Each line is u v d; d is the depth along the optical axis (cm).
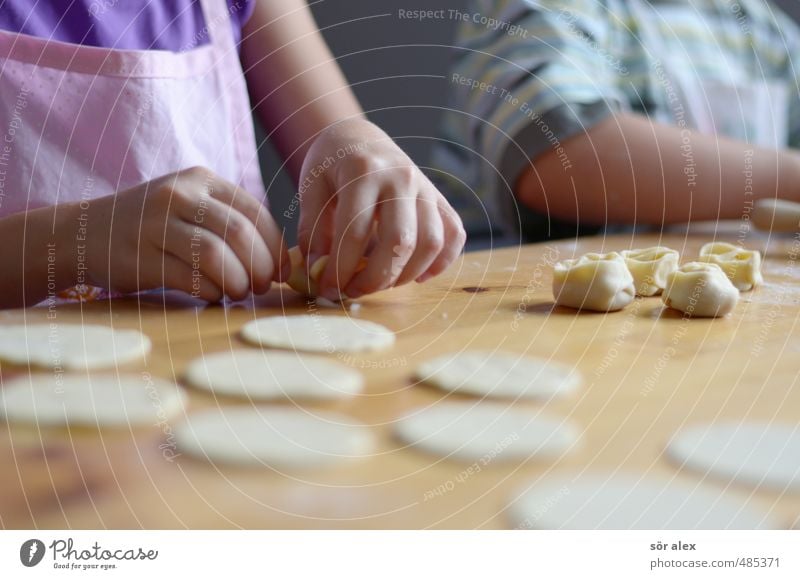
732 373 40
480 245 121
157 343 45
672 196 103
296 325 49
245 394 35
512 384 37
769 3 165
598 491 26
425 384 38
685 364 42
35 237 56
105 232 55
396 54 147
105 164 75
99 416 31
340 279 55
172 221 55
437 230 57
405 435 31
